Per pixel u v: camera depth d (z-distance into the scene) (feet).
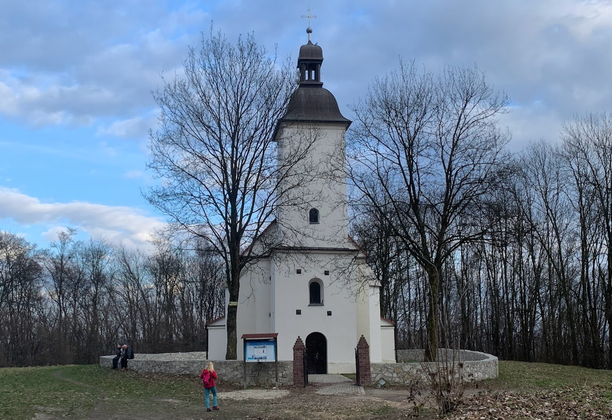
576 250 150.61
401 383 85.97
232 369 90.48
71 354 207.00
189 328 229.04
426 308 189.67
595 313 136.05
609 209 135.44
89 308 227.61
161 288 236.22
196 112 97.50
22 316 206.59
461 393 53.42
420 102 100.27
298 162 108.78
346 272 104.68
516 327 170.19
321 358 103.81
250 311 112.68
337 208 108.58
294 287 104.68
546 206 151.12
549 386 77.20
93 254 232.73
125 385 83.56
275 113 100.17
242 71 98.48
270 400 73.56
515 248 163.73
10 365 196.85
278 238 108.06
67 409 61.77
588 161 138.00
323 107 111.86
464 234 101.91
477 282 182.60
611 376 94.68
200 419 59.77
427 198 101.09
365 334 111.75
